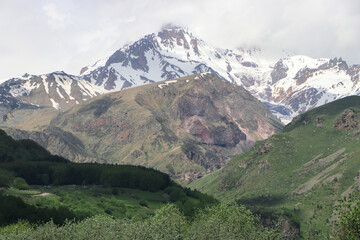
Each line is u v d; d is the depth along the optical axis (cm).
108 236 10794
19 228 13400
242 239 11388
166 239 11169
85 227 11369
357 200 8381
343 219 8312
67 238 11050
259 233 11731
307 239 11062
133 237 10775
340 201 8638
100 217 12538
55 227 11494
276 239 11506
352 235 8156
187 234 11894
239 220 13025
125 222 11719
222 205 14975
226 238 11119
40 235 11088
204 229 11688
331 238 8675
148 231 11069
